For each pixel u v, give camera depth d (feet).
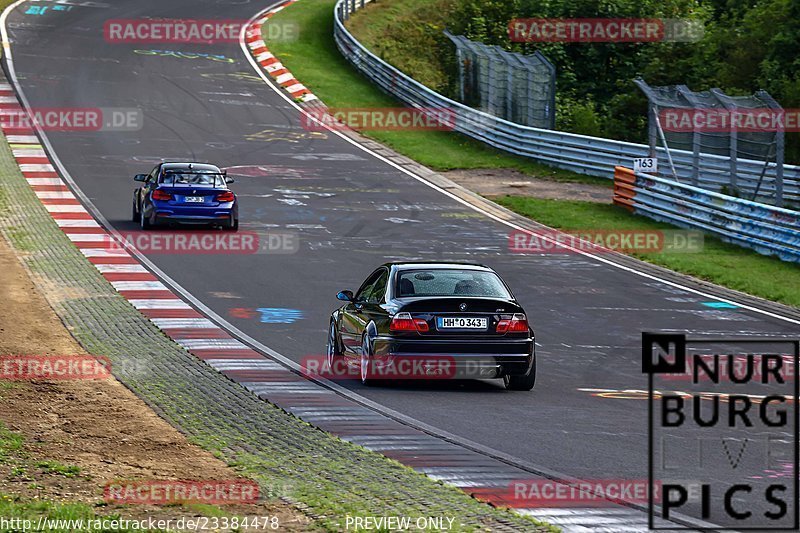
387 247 310.86
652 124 385.29
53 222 309.42
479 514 87.56
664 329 229.86
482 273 165.58
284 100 540.93
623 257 316.40
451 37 572.92
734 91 557.33
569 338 215.10
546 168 460.14
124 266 260.83
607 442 122.01
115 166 399.85
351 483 97.96
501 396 154.51
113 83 532.73
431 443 118.62
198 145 447.83
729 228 342.64
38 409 129.29
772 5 615.57
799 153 476.13
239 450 112.06
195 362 166.40
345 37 624.18
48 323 192.24
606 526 86.12
